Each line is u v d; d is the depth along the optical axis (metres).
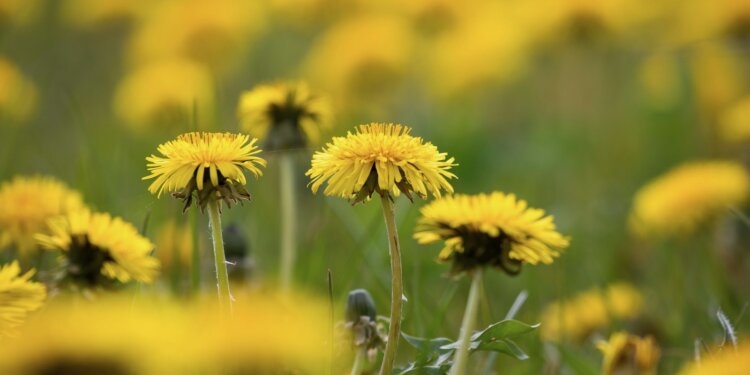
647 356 1.64
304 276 1.80
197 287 1.69
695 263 1.90
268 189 2.02
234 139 1.58
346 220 1.88
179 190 1.59
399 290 1.58
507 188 2.14
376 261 1.83
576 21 2.22
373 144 1.58
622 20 2.22
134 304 1.61
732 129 2.09
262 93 1.79
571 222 2.00
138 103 2.09
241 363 0.93
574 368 1.69
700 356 1.63
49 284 1.63
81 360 0.85
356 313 1.61
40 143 2.11
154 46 2.21
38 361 0.84
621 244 1.98
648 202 1.91
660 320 1.83
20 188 1.73
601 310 1.80
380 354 1.67
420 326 1.72
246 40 2.23
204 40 2.19
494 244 1.61
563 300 1.78
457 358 1.61
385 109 2.23
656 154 2.21
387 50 2.17
